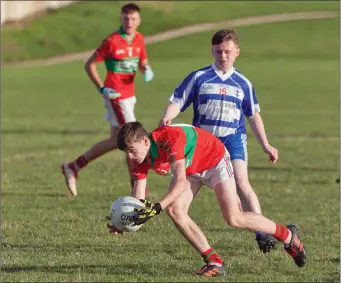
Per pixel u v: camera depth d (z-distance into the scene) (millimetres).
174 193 18531
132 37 33969
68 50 164000
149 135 19141
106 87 33844
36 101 89062
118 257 22094
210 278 19516
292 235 20766
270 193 34688
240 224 20141
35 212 29531
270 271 20641
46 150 50281
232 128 22484
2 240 24547
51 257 22047
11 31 167875
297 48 167750
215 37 22359
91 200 32594
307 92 98375
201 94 22453
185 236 19969
